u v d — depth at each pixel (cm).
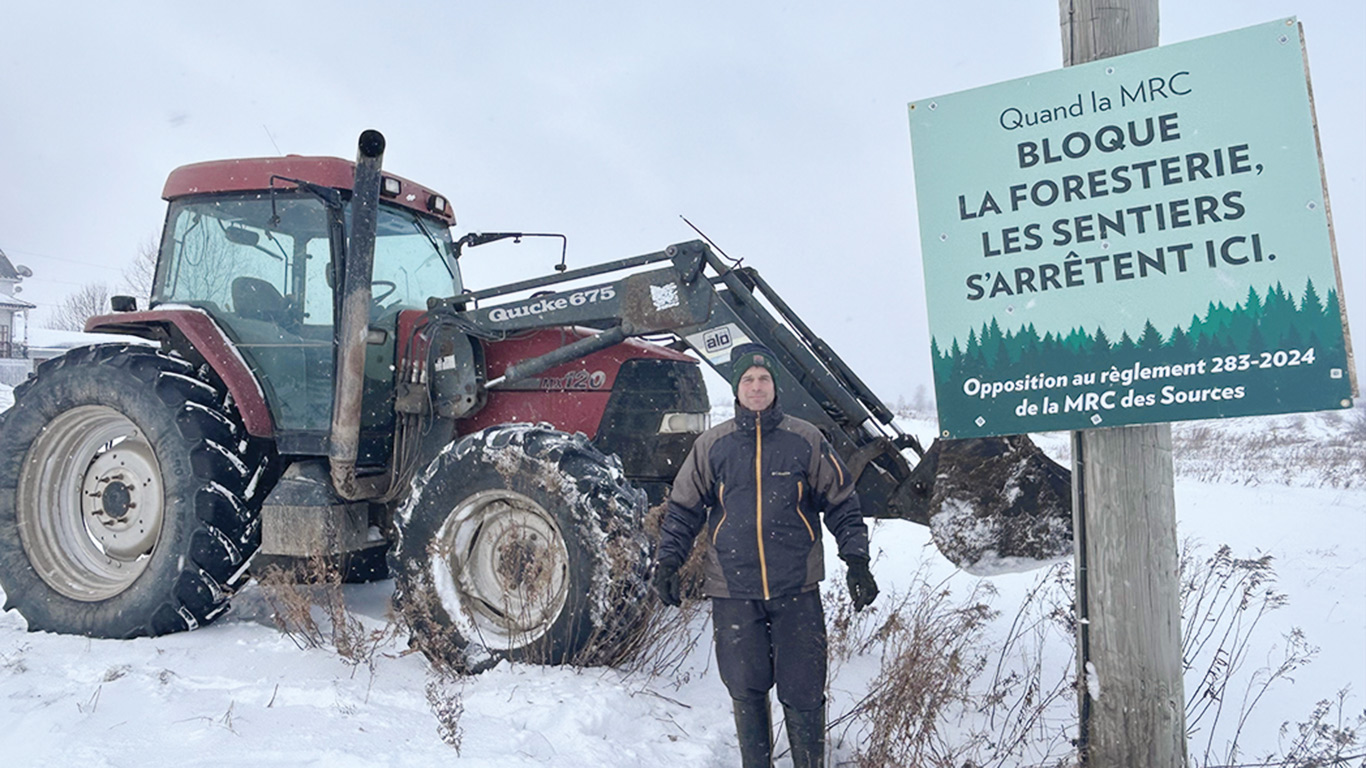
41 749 251
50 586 415
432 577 349
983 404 229
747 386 255
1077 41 228
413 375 411
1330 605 484
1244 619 452
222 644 372
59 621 403
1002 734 293
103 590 413
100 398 413
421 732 271
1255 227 204
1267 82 203
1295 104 201
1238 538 710
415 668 343
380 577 486
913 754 267
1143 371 213
